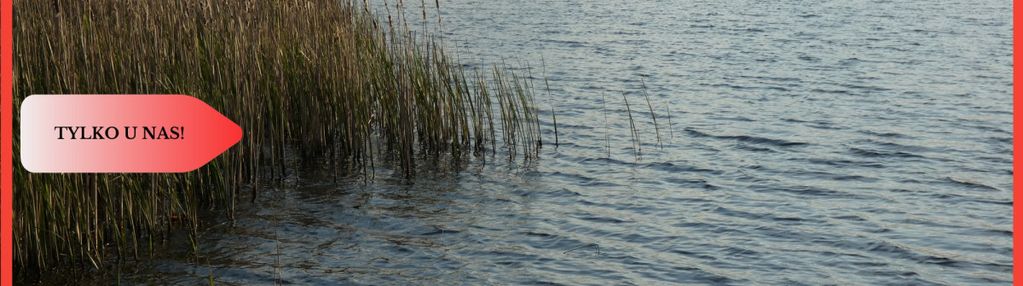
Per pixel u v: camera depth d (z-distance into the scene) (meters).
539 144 14.18
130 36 10.53
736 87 18.59
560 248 10.24
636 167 13.23
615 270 9.62
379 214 11.27
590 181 12.60
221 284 9.23
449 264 9.81
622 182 12.55
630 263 9.80
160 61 10.83
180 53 11.19
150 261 9.65
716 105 17.05
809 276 9.46
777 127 15.38
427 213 11.34
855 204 11.59
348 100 13.08
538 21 27.94
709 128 15.34
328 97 13.07
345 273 9.55
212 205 11.19
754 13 28.83
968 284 9.28
